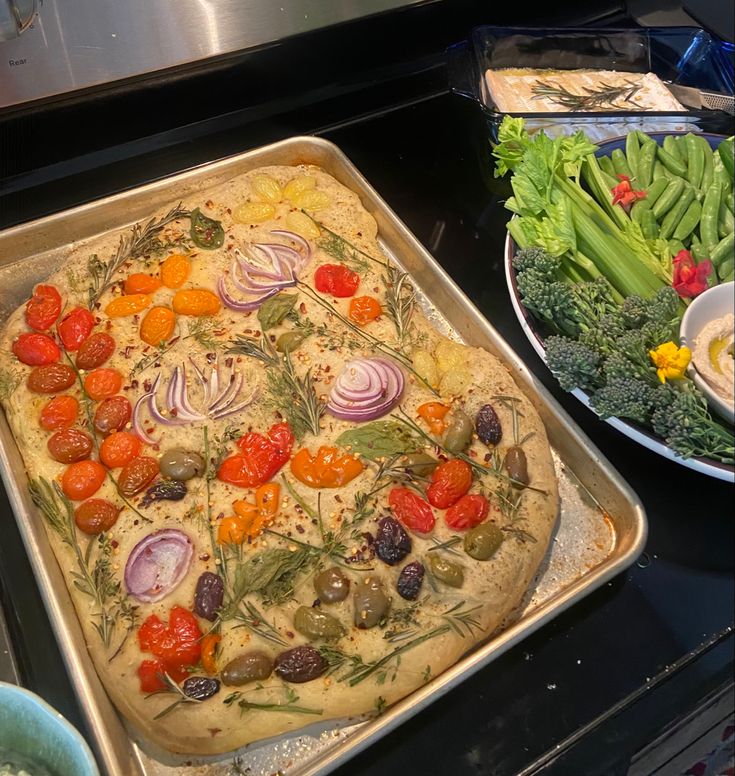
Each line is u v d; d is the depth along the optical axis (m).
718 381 1.04
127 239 1.25
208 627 0.93
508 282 1.19
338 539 0.98
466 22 1.61
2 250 1.29
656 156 1.32
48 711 0.77
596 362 1.05
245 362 1.12
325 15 1.41
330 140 1.51
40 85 1.26
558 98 1.51
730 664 1.00
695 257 1.22
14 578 1.02
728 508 1.11
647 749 1.08
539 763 0.92
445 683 0.89
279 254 1.24
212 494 1.02
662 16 1.77
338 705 0.90
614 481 1.06
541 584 1.04
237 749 0.91
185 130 1.48
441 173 1.47
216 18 1.32
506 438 1.07
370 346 1.15
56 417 1.07
